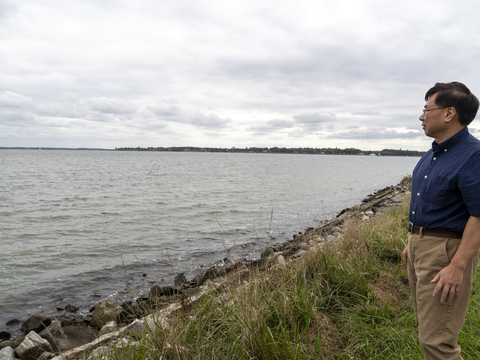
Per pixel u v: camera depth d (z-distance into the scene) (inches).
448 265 73.7
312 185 1220.5
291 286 149.8
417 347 107.3
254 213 617.6
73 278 296.8
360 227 244.4
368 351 110.4
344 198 850.8
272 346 106.1
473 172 69.7
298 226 495.5
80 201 767.7
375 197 815.7
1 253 366.6
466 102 74.2
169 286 244.2
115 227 497.4
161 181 1357.0
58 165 2728.8
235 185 1190.3
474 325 121.3
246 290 139.9
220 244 394.3
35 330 204.1
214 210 647.1
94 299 253.6
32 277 299.4
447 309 75.6
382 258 206.1
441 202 76.1
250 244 387.2
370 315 132.3
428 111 80.7
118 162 3703.3
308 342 114.0
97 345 140.9
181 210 647.1
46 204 714.2
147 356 107.3
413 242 84.5
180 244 401.1
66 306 237.8
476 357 103.1
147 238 431.8
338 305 144.9
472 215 69.8
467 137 76.2
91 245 400.5
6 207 669.3
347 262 178.5
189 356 106.8
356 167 3422.7
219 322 128.1
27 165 2596.0
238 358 105.3
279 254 275.0
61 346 171.6
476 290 150.5
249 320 114.3
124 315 210.4
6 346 177.2
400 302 143.8
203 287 196.5
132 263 333.7
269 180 1441.9
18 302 249.3
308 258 188.9
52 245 399.9
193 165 3191.4
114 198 826.2
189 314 138.4
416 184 85.5
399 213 359.6
